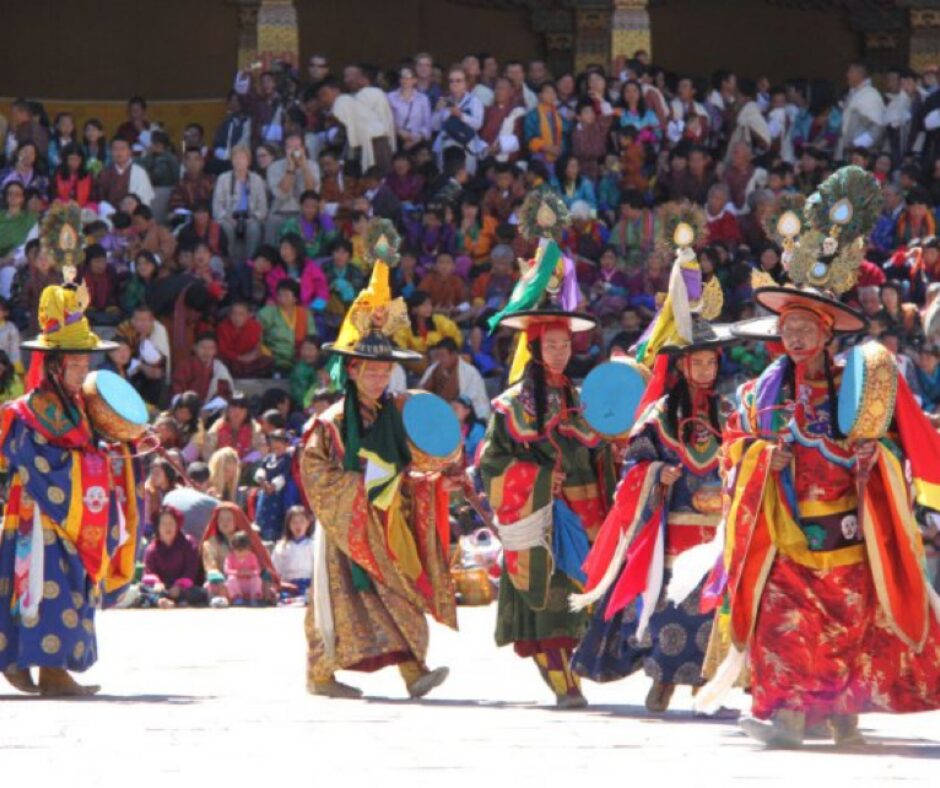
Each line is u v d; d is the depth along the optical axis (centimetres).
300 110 6066
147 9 7331
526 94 6184
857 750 1759
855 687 1805
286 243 5466
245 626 3603
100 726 1889
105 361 5003
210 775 1491
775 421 1853
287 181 5716
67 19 7306
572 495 2330
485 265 5616
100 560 2364
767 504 1833
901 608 1805
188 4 7344
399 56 7494
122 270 5441
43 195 5656
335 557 2373
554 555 2295
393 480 2359
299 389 5150
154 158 6062
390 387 4991
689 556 2058
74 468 2350
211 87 7369
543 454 2322
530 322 2358
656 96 6309
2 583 2352
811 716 1839
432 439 2370
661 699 2173
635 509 2172
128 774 1497
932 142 6272
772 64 7794
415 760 1603
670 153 6044
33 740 1752
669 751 1703
